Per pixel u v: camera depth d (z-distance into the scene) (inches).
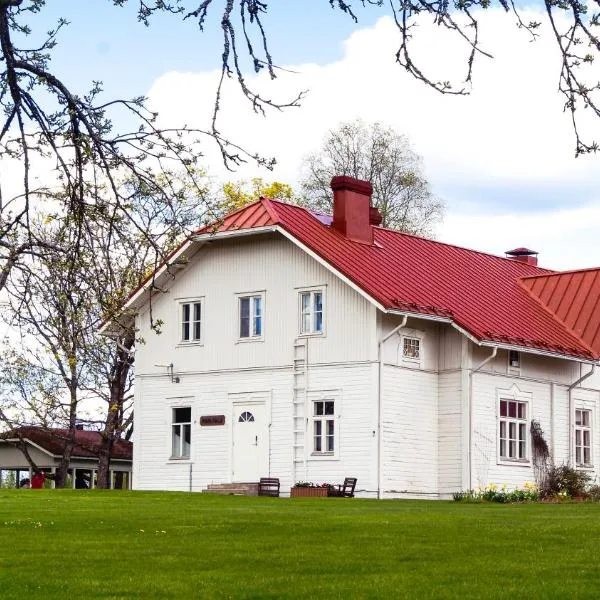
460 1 516.1
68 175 607.5
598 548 741.9
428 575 633.6
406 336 1641.2
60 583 605.3
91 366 1939.0
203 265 1779.0
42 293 645.9
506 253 2194.9
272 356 1692.9
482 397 1670.8
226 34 552.1
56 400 2011.6
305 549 735.7
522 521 920.3
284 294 1694.1
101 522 899.4
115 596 572.1
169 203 613.0
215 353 1749.5
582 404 1854.1
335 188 1750.7
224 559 690.8
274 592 580.7
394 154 2768.2
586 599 565.6
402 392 1625.2
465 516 985.5
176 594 577.6
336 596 569.6
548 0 512.7
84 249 631.2
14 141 593.9
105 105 589.3
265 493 1649.9
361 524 882.1
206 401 1749.5
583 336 1834.4
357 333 1617.9
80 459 2501.2
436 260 1830.7
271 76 556.4
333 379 1632.6
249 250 1734.7
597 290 1894.7
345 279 1606.8
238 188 2306.8
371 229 1775.3
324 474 1622.8
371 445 1587.1
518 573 640.4
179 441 1776.6
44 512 1006.4
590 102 519.5
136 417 1809.8
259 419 1695.4
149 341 1812.3
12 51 575.2
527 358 1761.8
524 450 1742.1
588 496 1673.2
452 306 1685.5
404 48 539.2
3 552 721.0
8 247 602.9
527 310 1839.3
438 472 1659.7
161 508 1087.0
